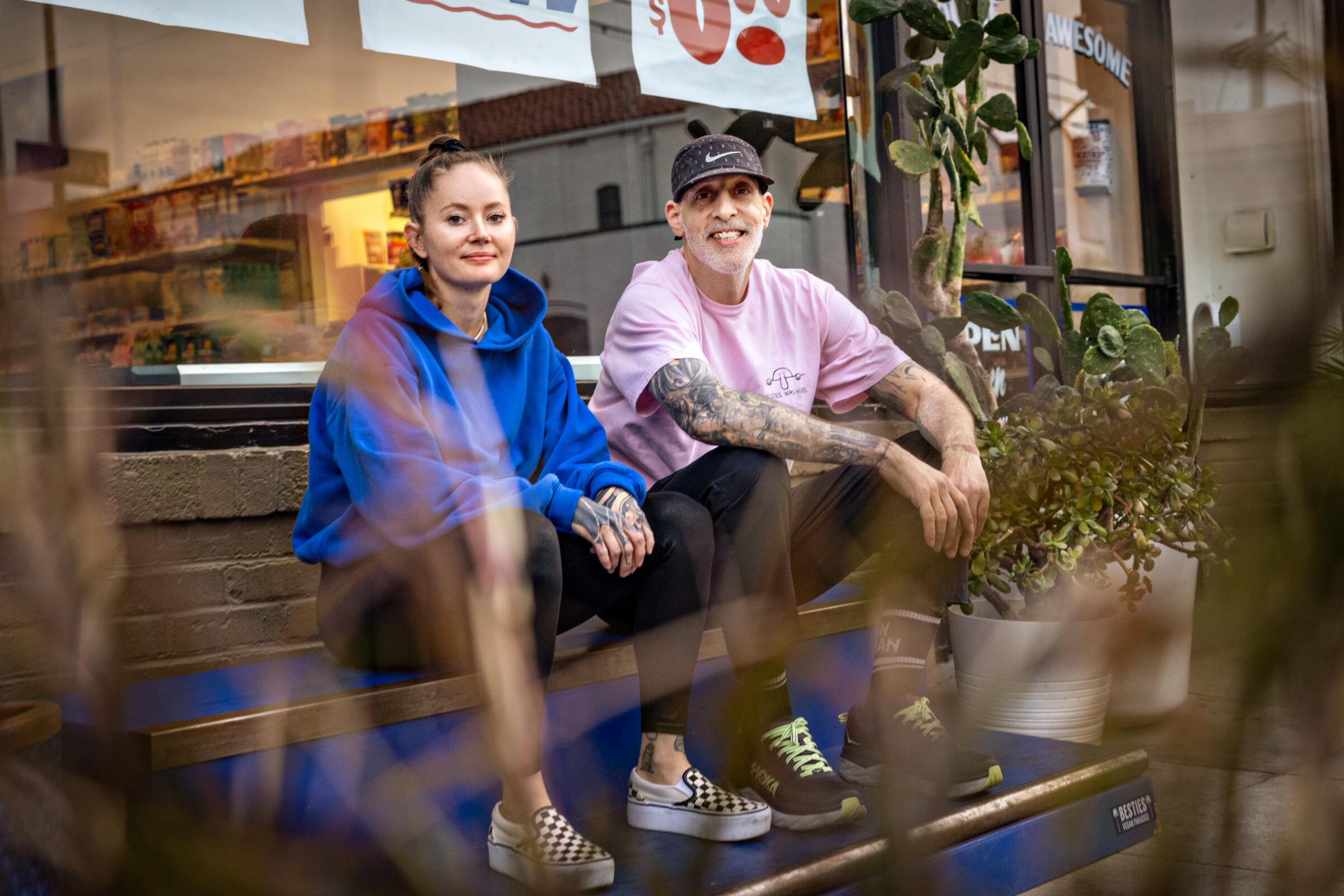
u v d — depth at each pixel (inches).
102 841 8.6
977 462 84.9
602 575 74.0
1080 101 175.2
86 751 8.8
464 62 112.9
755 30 136.0
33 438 8.6
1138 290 176.6
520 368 79.7
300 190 128.0
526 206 150.9
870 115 146.5
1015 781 76.8
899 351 95.1
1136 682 8.3
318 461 72.9
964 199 127.3
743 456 76.2
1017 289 164.9
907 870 9.8
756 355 91.7
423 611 15.9
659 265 92.4
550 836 60.2
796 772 71.6
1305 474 7.2
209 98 120.5
